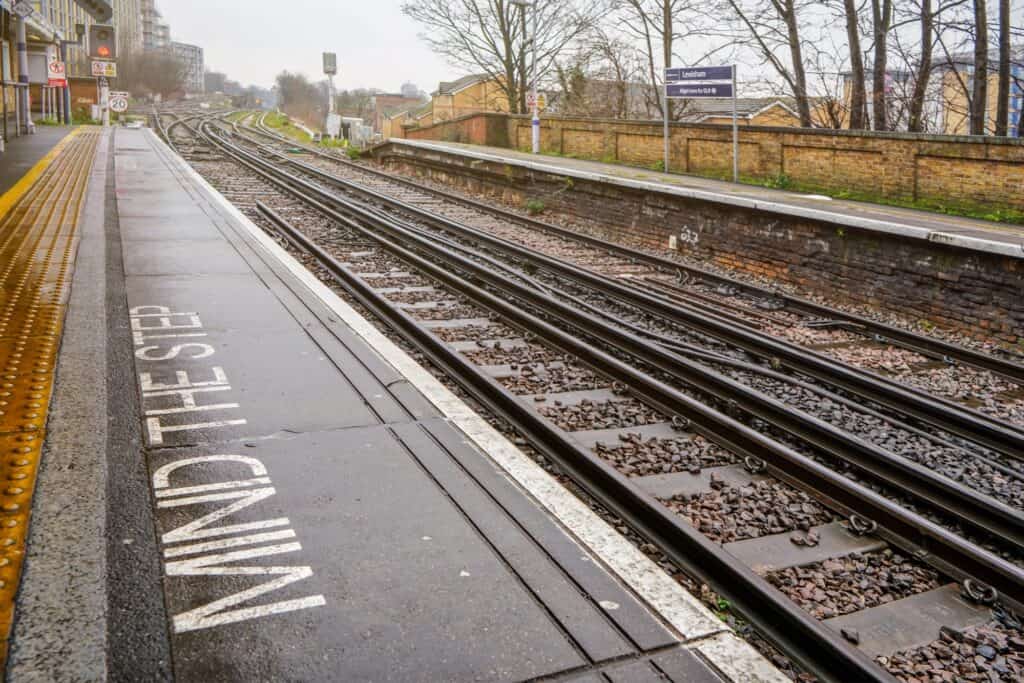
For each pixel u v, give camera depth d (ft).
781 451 18.40
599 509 16.16
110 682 9.43
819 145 59.98
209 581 11.60
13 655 9.71
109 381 19.16
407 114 236.43
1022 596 13.78
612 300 37.58
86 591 11.05
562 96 125.49
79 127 131.13
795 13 83.10
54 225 38.75
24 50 97.50
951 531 17.04
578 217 64.80
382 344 23.36
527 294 34.99
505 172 74.02
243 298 27.78
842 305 42.83
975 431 22.90
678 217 54.13
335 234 47.83
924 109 83.51
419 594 11.57
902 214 47.19
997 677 12.05
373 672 9.93
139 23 466.29
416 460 15.90
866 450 19.34
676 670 10.32
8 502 13.15
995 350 34.73
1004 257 34.91
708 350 30.04
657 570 12.53
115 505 13.47
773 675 10.37
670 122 76.23
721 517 16.31
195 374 20.07
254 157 97.45
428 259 43.47
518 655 10.40
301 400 18.76
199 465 15.16
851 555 15.24
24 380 18.54
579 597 11.71
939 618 13.58
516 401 20.08
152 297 27.17
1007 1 71.46
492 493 14.67
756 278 47.91
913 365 31.35
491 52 132.87
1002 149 47.70
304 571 11.98
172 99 449.89
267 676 9.75
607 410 21.94
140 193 53.06
